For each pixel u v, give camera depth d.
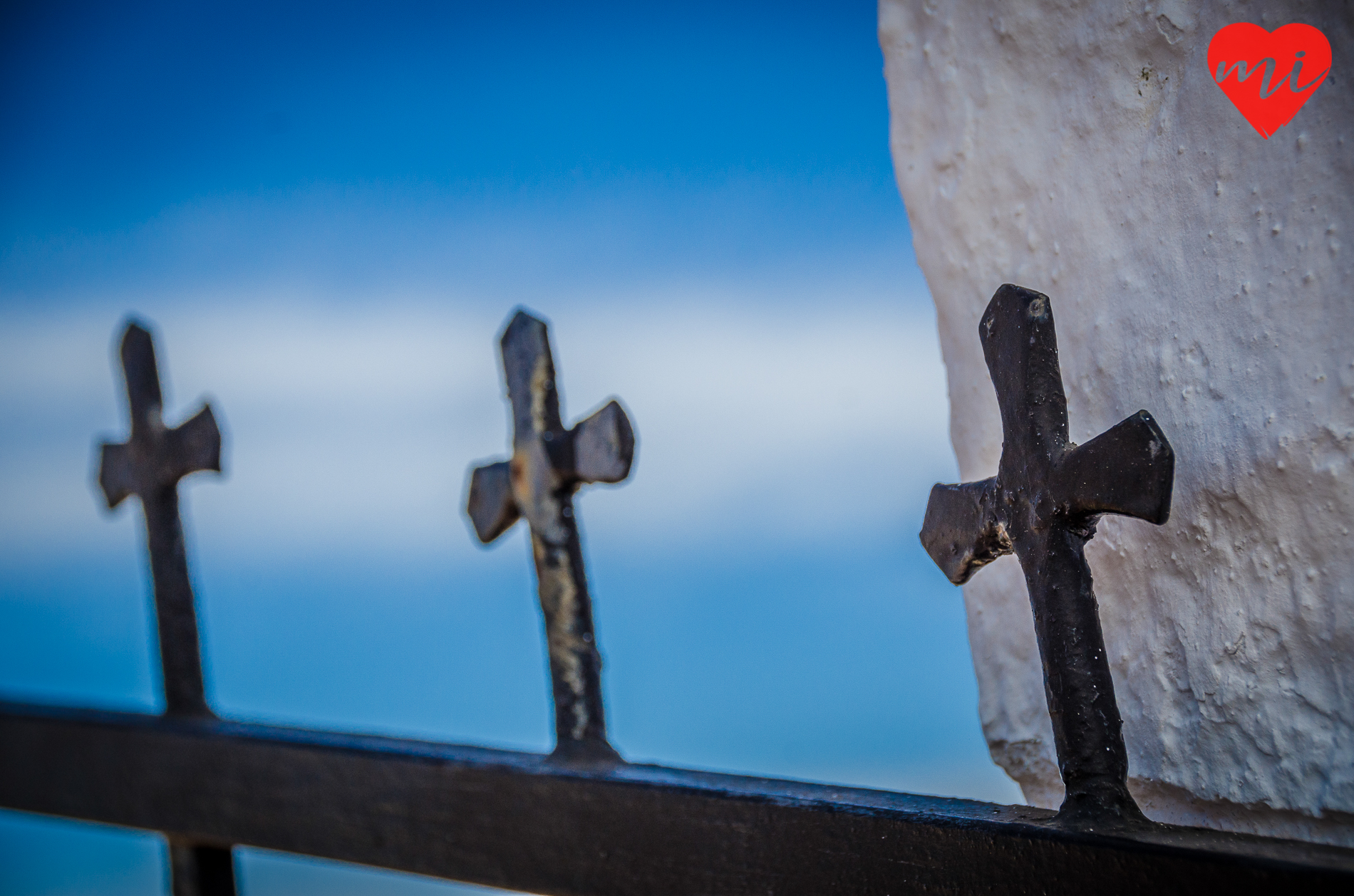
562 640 0.65
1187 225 0.56
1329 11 0.53
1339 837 0.55
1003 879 0.56
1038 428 0.56
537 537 0.65
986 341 0.57
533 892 0.65
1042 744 0.61
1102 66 0.57
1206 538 0.56
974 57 0.60
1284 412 0.54
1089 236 0.58
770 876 0.60
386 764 0.68
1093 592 0.57
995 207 0.60
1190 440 0.56
